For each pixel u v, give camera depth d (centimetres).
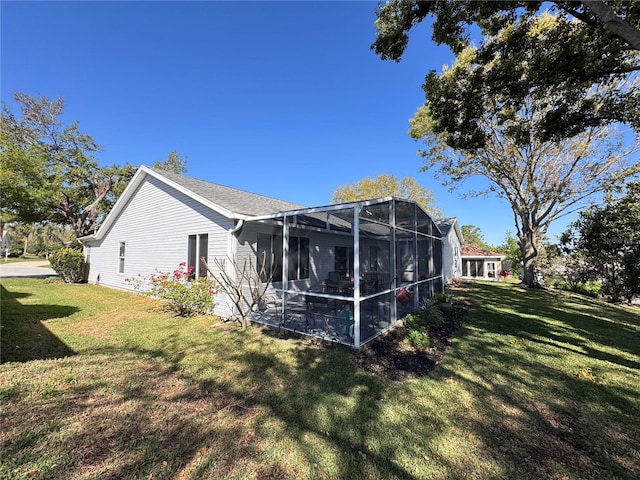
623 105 595
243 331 619
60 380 366
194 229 863
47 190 1480
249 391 356
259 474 224
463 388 378
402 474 227
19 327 598
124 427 277
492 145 1483
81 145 1950
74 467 224
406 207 790
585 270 1519
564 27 555
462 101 705
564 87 635
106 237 1336
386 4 603
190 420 292
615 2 478
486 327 710
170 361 448
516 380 406
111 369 410
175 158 2898
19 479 210
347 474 226
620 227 1166
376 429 284
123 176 1991
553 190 1520
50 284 1357
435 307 802
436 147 1658
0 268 2361
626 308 1134
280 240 895
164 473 221
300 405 326
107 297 1010
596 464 242
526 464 240
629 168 1325
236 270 730
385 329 631
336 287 816
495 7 538
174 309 805
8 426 270
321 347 522
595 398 356
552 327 726
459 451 255
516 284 1847
